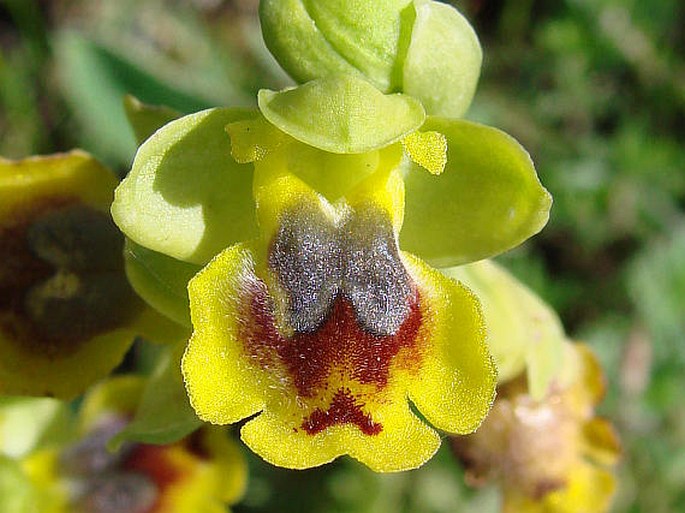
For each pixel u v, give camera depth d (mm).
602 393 57
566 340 55
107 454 60
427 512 75
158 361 48
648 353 77
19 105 84
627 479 75
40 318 46
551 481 55
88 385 47
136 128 45
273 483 76
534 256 83
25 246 46
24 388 47
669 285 77
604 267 83
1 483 54
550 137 85
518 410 54
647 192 83
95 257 46
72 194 47
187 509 60
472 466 56
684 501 75
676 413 76
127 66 71
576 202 82
